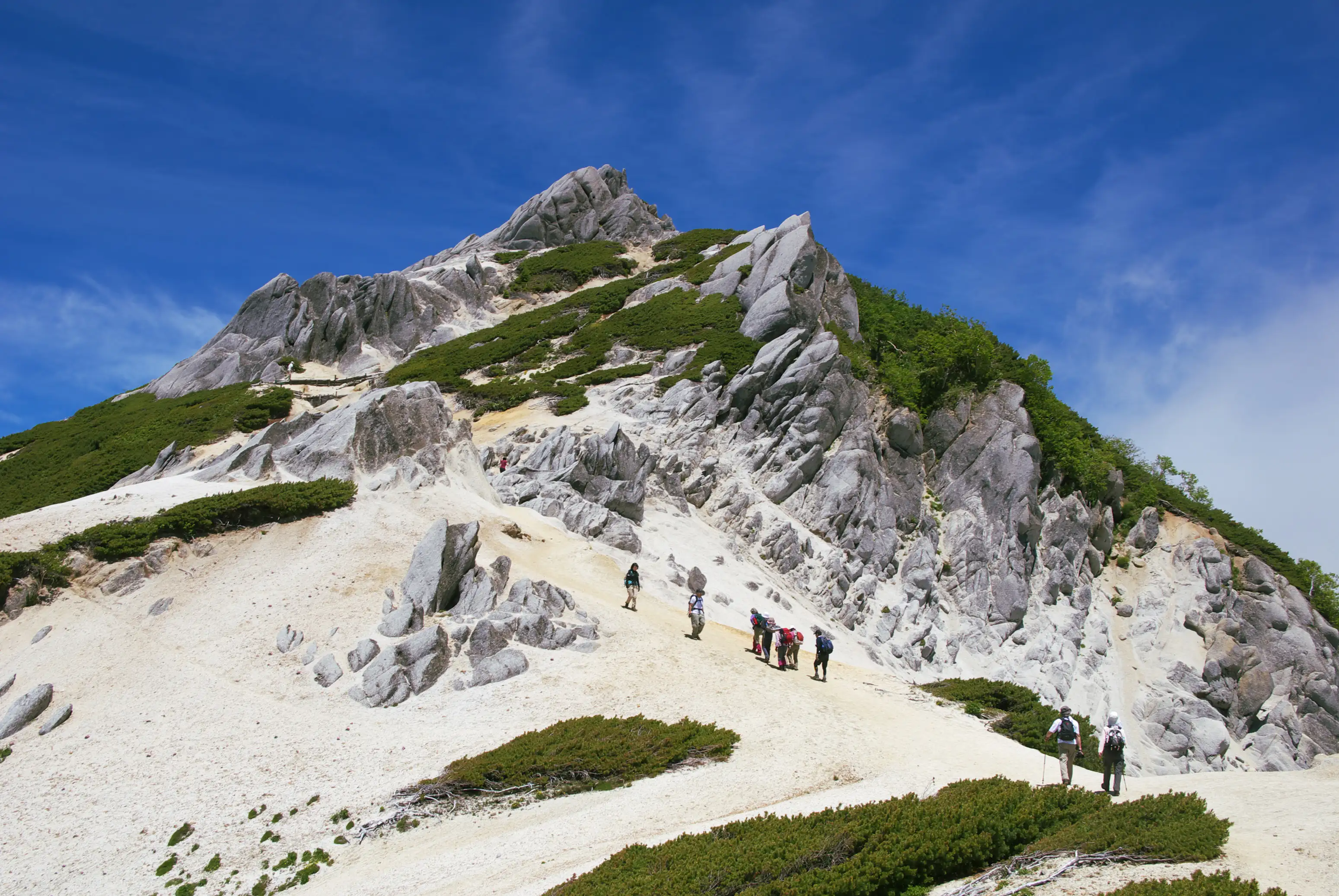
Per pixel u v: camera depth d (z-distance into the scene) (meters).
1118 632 55.88
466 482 38.12
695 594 31.59
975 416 60.41
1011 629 52.31
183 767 21.81
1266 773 20.91
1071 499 58.69
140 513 31.95
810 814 17.17
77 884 18.28
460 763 21.23
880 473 56.34
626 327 71.81
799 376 57.03
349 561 30.30
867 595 49.97
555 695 25.28
